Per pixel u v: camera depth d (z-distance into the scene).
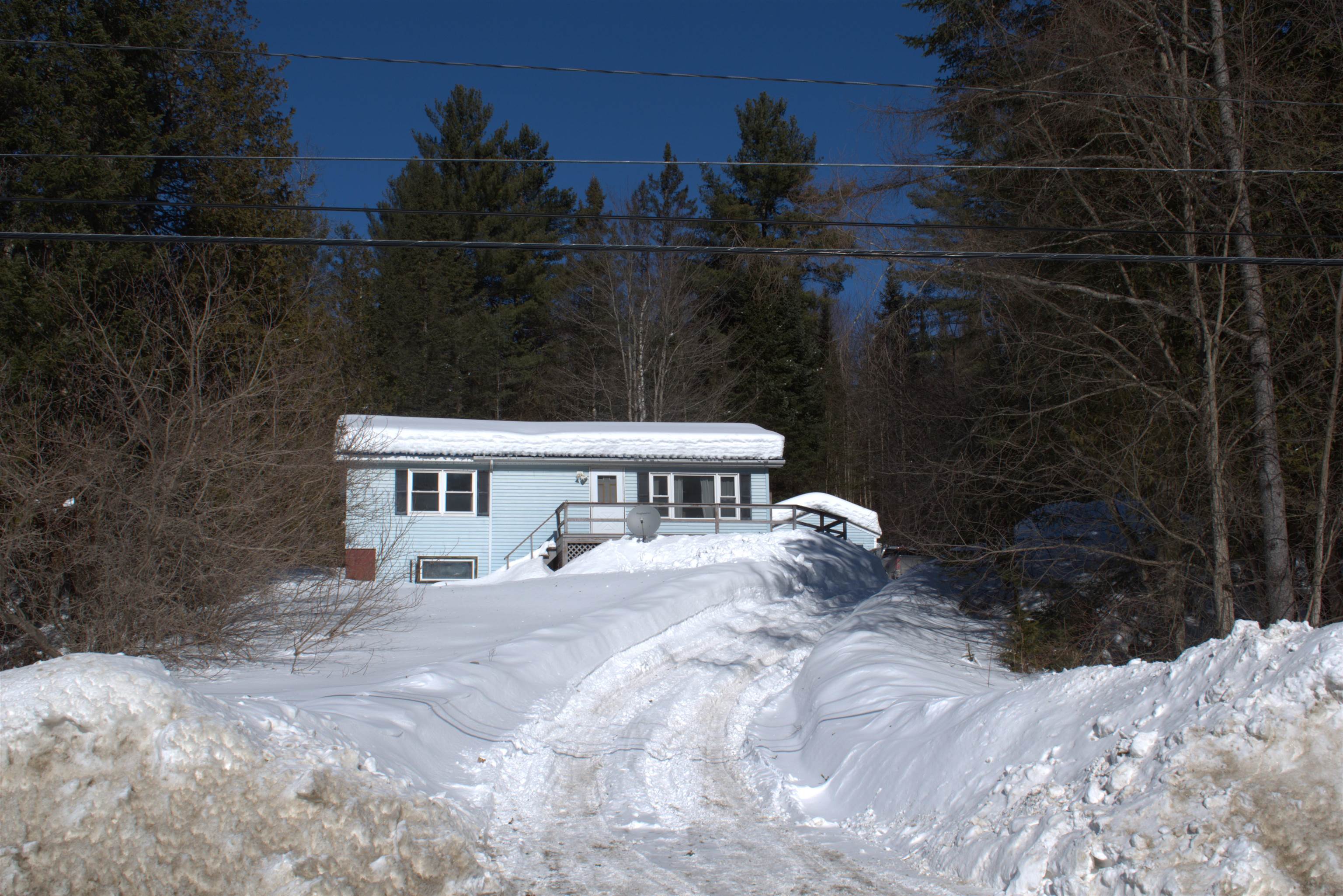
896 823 8.79
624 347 48.09
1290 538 15.23
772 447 33.16
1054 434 15.85
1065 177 15.56
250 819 7.23
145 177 23.03
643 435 32.75
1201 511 14.60
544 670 15.59
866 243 16.34
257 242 9.34
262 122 27.05
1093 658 15.05
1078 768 7.58
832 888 7.31
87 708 7.65
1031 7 17.00
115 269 20.20
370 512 25.09
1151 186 14.96
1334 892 5.76
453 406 49.69
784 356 49.81
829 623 21.44
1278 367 14.52
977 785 8.35
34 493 14.23
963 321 18.81
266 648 15.95
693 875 7.66
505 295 53.81
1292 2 14.97
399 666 14.73
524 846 8.49
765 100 47.03
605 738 12.80
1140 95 14.05
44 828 6.99
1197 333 14.81
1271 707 6.77
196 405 15.86
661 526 32.22
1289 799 6.25
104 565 14.40
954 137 16.95
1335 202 14.56
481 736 11.84
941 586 20.70
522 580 26.67
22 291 18.98
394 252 51.97
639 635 19.30
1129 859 6.35
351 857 7.12
